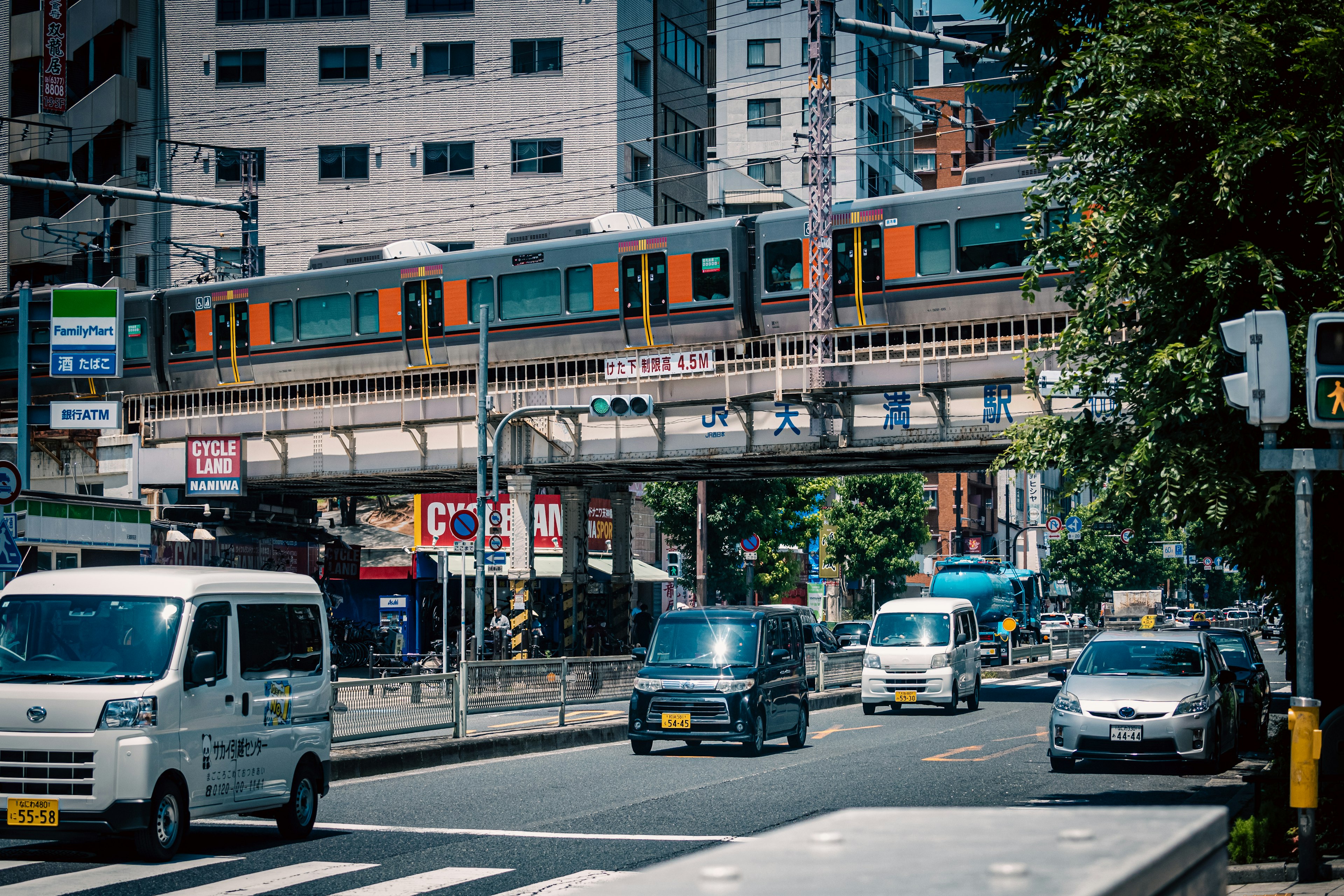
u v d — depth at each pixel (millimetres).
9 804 9688
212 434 35156
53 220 53250
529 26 52688
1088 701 15141
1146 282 10148
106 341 21016
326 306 34125
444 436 32625
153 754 9797
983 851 1862
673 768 16453
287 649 11445
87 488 35688
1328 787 9336
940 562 49375
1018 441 11000
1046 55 11688
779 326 28797
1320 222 9305
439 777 15656
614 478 34031
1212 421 9969
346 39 53594
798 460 29594
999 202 26266
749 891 1600
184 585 10477
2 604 10469
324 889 8789
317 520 42375
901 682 25000
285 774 11102
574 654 36750
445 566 24812
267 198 53562
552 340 31266
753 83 70500
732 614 19125
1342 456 8047
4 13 54125
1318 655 11172
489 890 8711
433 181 52906
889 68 73562
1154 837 1977
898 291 27156
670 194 57000
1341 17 9398
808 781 14633
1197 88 9461
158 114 54188
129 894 8617
